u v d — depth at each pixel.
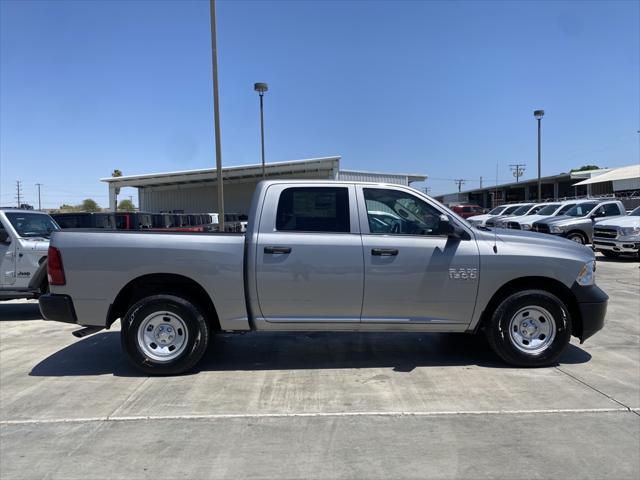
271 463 3.55
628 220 15.91
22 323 8.34
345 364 5.75
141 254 5.27
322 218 5.40
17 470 3.49
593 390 4.86
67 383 5.21
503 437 3.91
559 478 3.33
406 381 5.16
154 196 57.31
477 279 5.32
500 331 5.42
